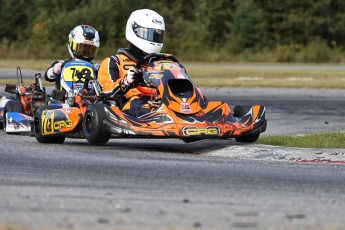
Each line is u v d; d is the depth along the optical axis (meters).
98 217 18.98
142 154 33.62
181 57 170.75
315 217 19.48
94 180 24.98
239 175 26.77
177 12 178.00
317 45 176.12
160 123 34.12
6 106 45.19
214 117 35.03
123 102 37.50
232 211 20.08
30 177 25.48
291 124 50.31
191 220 18.81
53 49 161.38
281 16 182.25
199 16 180.00
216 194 22.72
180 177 26.02
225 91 81.69
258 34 177.25
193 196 22.30
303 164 30.41
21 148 35.44
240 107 37.78
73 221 18.41
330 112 59.56
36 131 38.97
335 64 161.62
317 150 33.41
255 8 179.00
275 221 18.81
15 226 17.66
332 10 185.12
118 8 166.00
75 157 31.59
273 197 22.39
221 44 178.12
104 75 38.12
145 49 38.34
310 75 113.25
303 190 23.78
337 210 20.56
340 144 37.03
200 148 36.41
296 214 19.81
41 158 31.09
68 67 41.94
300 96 76.50
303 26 181.88
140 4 169.25
